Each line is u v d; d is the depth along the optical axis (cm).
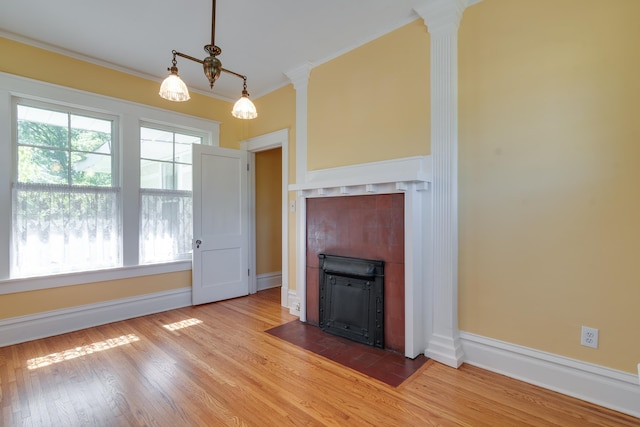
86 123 318
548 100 199
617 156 178
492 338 223
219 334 292
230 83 377
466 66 232
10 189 272
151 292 354
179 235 383
